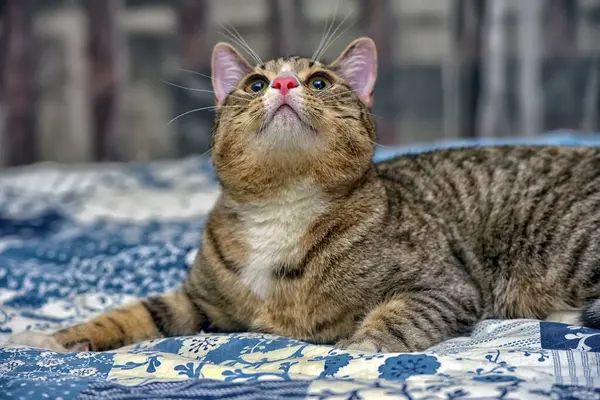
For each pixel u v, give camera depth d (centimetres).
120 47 159
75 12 160
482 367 64
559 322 74
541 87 156
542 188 81
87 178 141
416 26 156
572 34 155
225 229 79
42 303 87
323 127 77
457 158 86
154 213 121
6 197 133
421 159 88
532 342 68
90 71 161
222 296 79
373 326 73
